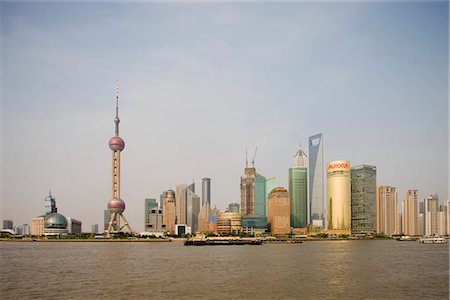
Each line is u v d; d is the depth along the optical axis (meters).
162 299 110.50
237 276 149.38
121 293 117.81
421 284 133.25
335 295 116.31
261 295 115.62
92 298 111.62
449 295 116.69
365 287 127.88
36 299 110.81
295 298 112.94
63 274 155.62
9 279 143.12
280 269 171.12
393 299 112.12
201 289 123.69
